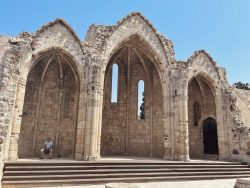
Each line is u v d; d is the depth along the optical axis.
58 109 20.56
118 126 23.48
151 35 21.12
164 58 21.11
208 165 16.88
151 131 22.42
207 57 22.75
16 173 11.62
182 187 12.08
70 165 13.63
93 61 17.73
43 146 18.62
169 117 19.78
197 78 24.42
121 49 23.12
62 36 17.80
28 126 19.28
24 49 15.79
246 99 26.70
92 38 20.48
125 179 12.93
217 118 22.11
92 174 12.96
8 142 13.22
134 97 24.23
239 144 20.20
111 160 15.95
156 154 21.48
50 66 20.89
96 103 16.98
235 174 16.45
